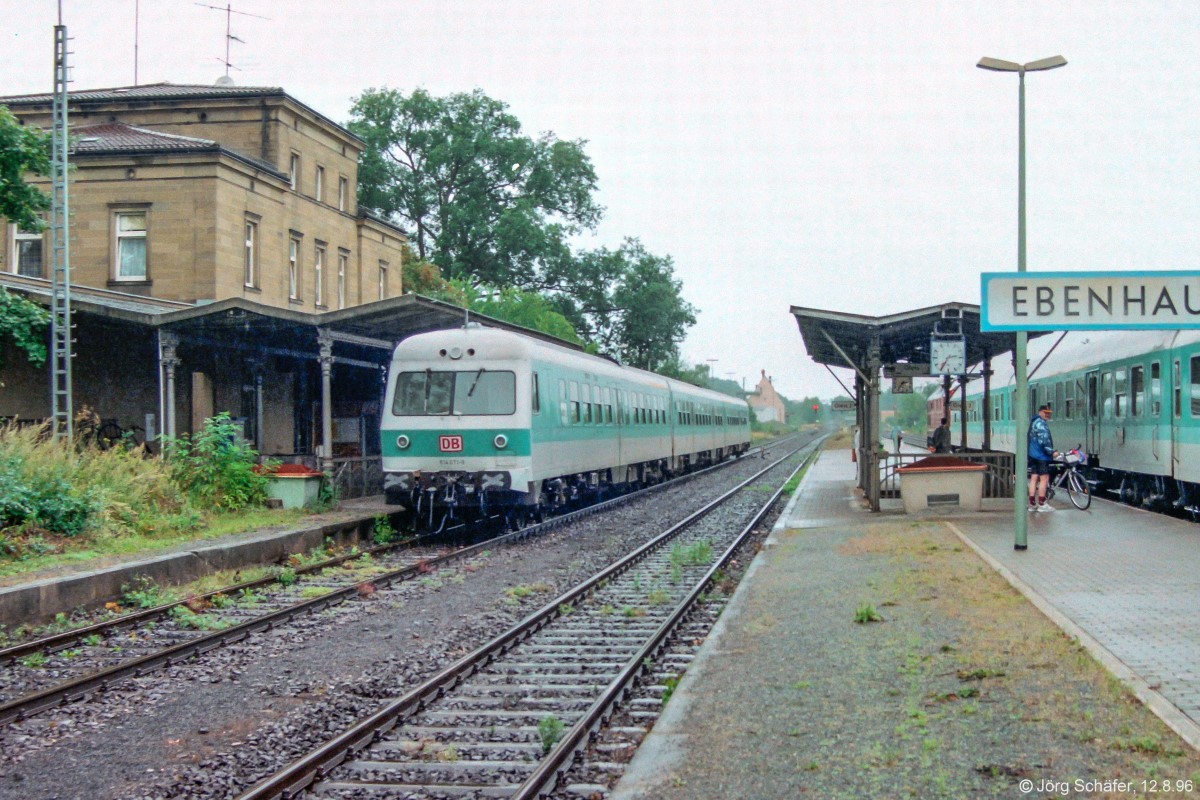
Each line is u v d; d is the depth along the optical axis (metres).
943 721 6.57
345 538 17.27
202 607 11.81
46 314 18.92
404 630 10.65
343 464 20.80
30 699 7.80
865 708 7.00
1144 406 19.72
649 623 10.96
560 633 10.46
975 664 7.88
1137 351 20.11
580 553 16.72
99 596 11.85
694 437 38.97
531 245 55.06
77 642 10.09
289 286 31.28
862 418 27.11
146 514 15.78
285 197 30.98
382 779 6.29
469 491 18.02
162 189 27.56
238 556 14.32
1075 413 25.00
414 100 56.44
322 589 13.06
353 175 35.81
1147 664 7.49
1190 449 17.44
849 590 11.67
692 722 6.98
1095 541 14.46
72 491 14.74
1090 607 9.64
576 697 8.06
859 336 22.33
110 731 7.34
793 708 7.14
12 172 19.33
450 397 18.34
